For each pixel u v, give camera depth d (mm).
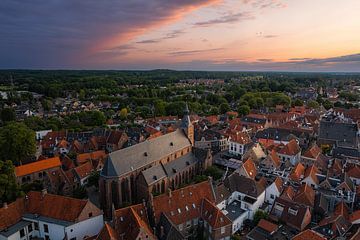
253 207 79375
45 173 106375
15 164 116812
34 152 121062
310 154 110188
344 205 75562
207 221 69750
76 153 127938
